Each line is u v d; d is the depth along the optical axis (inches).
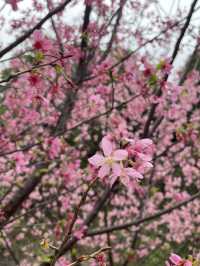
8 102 245.9
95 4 234.1
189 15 163.2
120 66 235.3
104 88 276.1
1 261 300.2
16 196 214.7
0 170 235.5
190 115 317.4
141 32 300.2
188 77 275.3
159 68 160.7
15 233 312.3
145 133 197.8
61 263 85.5
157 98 188.2
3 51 107.8
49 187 299.4
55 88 147.8
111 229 196.1
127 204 366.3
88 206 301.3
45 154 218.8
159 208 392.8
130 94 305.3
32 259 310.2
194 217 372.8
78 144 327.3
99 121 306.0
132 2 295.4
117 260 337.1
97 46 222.4
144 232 369.1
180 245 365.7
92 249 336.2
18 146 235.0
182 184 411.5
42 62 128.7
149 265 350.6
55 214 319.6
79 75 211.2
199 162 348.2
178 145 322.0
